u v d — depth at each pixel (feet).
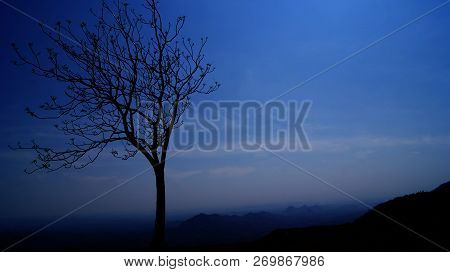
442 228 35.09
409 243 32.53
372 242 34.09
